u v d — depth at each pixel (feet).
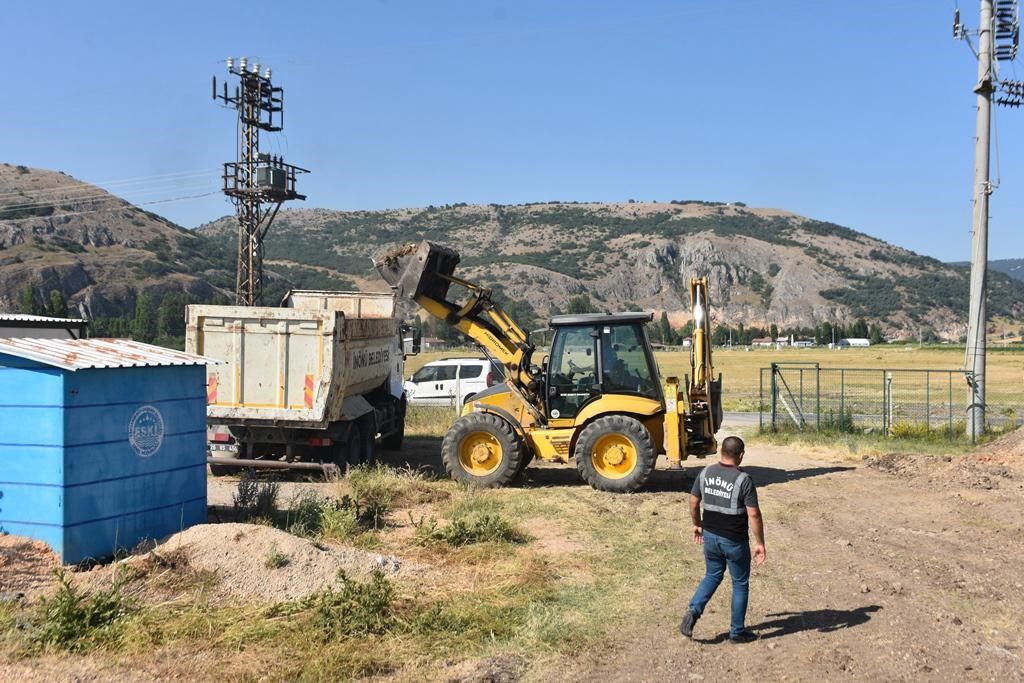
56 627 20.20
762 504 40.73
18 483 25.73
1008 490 42.63
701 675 19.61
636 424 42.75
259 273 126.31
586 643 21.56
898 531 34.58
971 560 29.91
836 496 42.78
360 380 49.19
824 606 24.72
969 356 67.05
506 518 36.11
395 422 58.39
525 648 20.94
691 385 47.26
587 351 45.09
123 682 18.24
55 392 25.49
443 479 46.37
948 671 19.71
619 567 28.76
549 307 632.38
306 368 43.19
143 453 28.17
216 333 43.50
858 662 20.25
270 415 43.29
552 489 43.98
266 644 20.44
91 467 26.25
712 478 21.98
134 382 27.89
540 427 45.42
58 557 25.26
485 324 47.14
